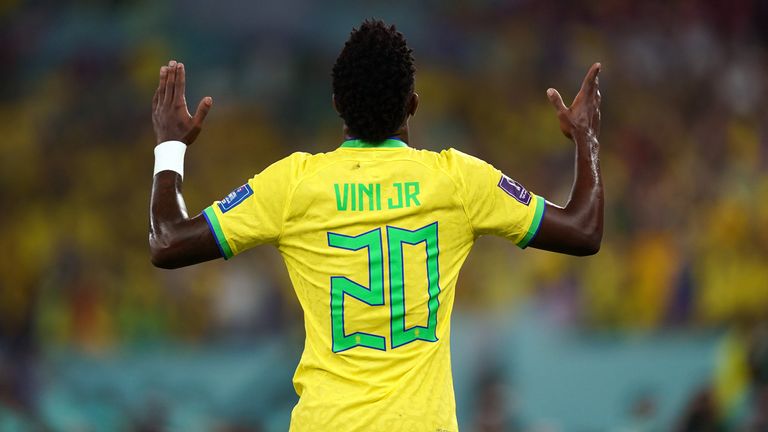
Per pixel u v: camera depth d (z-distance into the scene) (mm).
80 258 52188
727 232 50844
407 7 63844
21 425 43656
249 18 62344
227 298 48750
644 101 61594
